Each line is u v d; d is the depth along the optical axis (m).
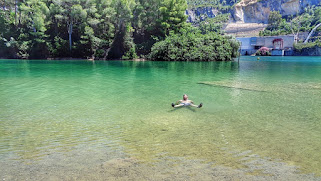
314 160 5.22
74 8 41.09
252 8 164.50
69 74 21.03
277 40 80.81
